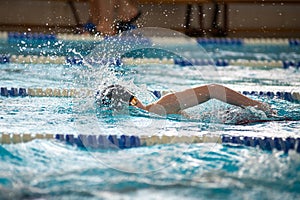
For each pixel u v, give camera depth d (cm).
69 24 1496
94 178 534
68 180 529
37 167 561
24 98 847
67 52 1223
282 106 838
